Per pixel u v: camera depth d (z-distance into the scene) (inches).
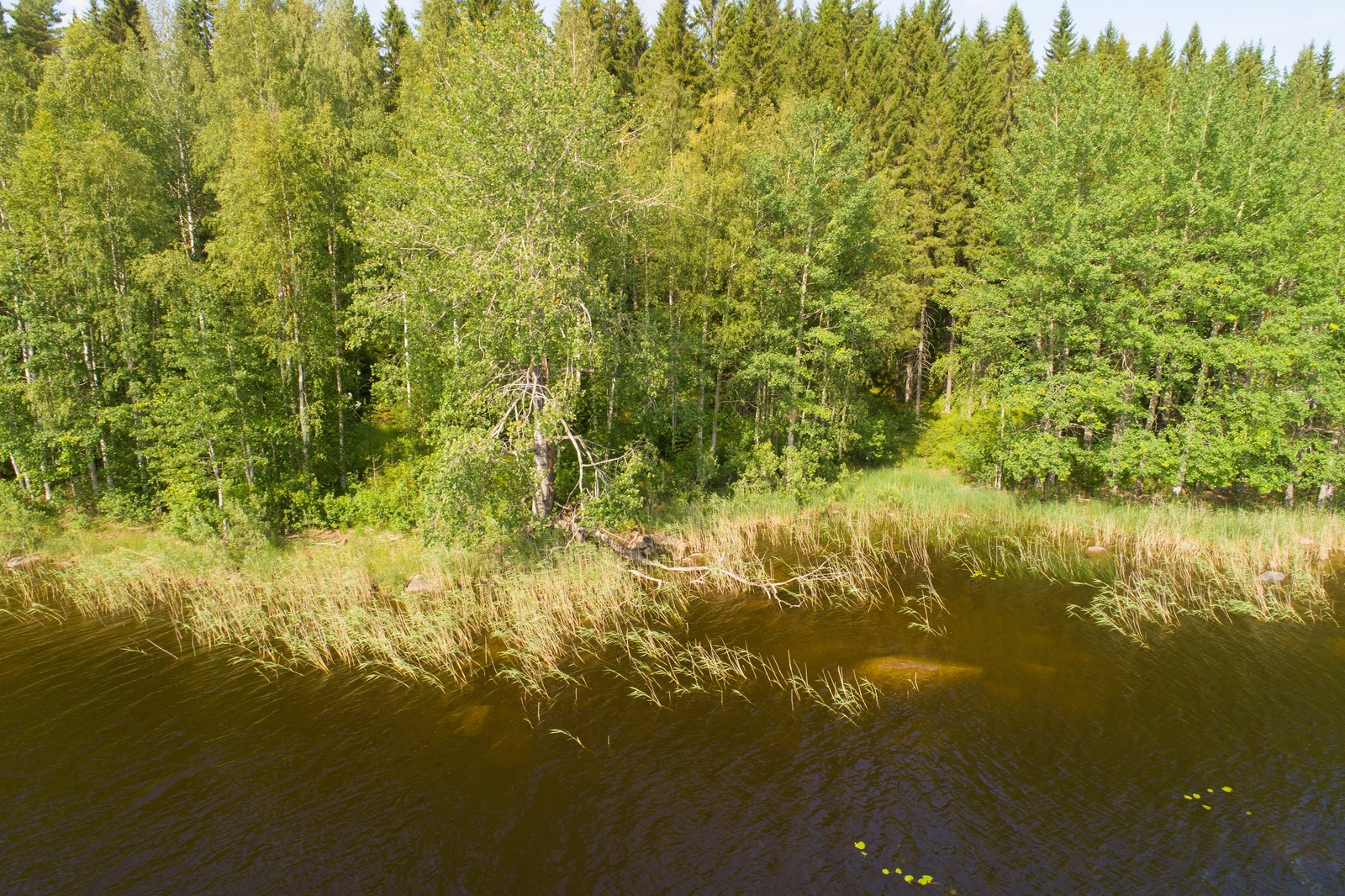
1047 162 992.2
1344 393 815.7
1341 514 882.8
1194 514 881.5
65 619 586.2
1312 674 482.3
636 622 578.9
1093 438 1047.6
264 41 1151.6
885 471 1211.2
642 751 397.4
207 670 496.1
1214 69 939.3
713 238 975.6
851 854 315.3
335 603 602.5
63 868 305.6
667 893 292.5
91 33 986.1
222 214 816.3
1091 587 663.1
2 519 783.1
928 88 1630.2
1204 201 860.0
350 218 877.2
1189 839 323.0
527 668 494.3
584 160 657.6
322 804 351.3
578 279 665.0
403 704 449.7
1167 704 444.5
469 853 316.8
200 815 342.6
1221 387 943.7
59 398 810.2
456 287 639.1
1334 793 356.2
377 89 1412.4
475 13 1246.9
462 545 631.8
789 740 407.5
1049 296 946.7
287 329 807.7
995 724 423.2
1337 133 1151.6
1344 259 835.4
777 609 610.5
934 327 1536.7
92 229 807.1
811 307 1008.9
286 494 805.2
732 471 1062.4
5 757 389.1
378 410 1069.1
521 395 652.7
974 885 295.0
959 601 627.8
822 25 1790.1
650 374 799.1
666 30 1624.0
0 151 902.4
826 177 976.9
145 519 836.6
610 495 671.8
